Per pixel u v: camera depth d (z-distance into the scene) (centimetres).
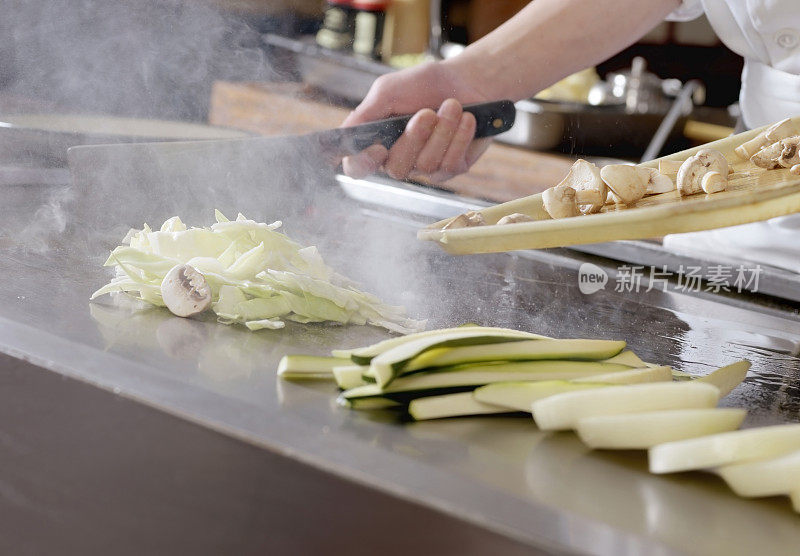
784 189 78
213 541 66
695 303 122
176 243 102
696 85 325
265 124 279
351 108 280
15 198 133
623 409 69
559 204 94
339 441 65
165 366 78
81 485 72
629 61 352
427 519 58
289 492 63
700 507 62
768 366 99
